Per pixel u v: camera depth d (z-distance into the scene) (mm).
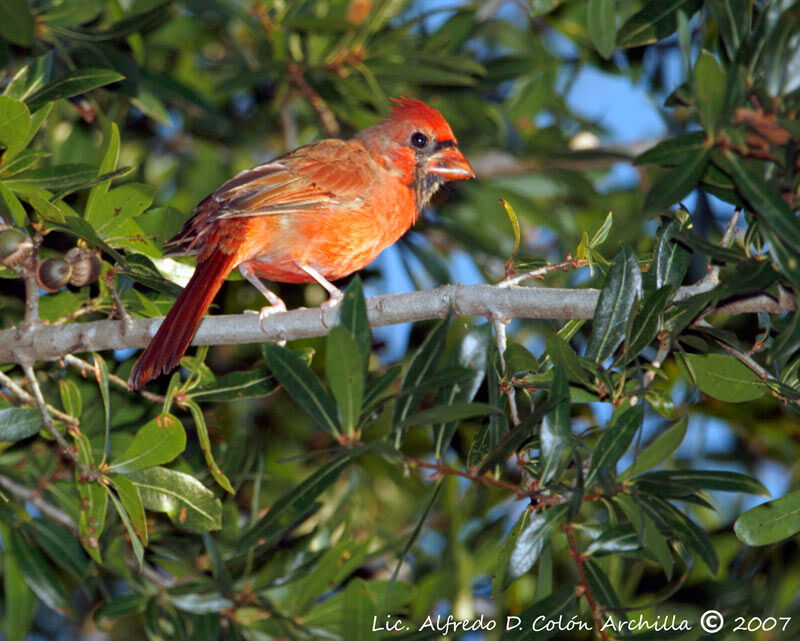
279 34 11695
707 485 7219
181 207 12766
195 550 10656
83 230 8141
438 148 11078
